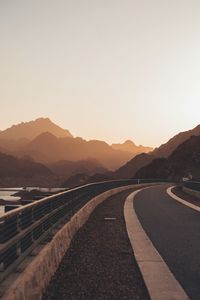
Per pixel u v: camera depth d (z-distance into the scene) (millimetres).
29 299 5641
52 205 10133
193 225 15156
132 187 53969
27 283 5570
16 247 5930
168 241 11617
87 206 18516
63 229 10242
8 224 5660
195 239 11914
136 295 6836
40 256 6820
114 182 40031
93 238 12680
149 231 13664
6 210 7664
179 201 27938
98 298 6695
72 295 6879
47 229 9023
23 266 6012
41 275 6719
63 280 7824
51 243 8125
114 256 9984
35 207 7801
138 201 28031
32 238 7305
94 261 9445
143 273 7984
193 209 21812
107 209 22531
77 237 12789
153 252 10008
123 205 24875
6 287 4934
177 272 8047
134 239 12000
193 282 7320
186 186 41719
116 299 6629
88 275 8188
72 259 9680
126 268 8719
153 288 6945
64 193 12289
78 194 16344
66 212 12648
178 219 17141
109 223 16484
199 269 8258
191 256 9523
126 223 15875
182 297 6434
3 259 5270
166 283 7258
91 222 16891
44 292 6922
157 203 26125
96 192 26281
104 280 7805
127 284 7512
